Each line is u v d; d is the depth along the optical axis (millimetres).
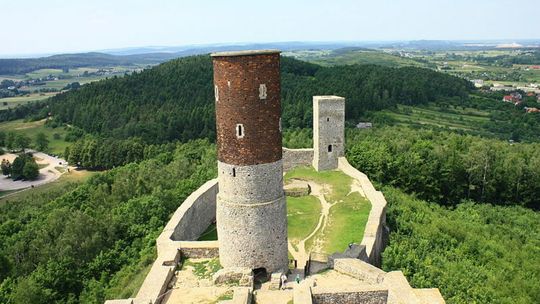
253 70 22641
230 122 23484
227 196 24703
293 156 58750
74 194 62781
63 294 33938
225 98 23312
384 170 62094
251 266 24938
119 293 29328
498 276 35281
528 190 64812
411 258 31828
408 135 83188
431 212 51125
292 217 40875
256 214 24219
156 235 38344
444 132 88812
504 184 65500
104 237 41500
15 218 60250
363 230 36281
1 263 39969
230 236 24891
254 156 23734
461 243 41219
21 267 40844
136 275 32188
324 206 43750
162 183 57688
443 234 42125
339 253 27594
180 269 27125
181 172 63844
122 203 51469
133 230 41750
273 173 24422
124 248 39656
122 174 69562
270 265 25109
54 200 65625
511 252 42781
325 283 24656
